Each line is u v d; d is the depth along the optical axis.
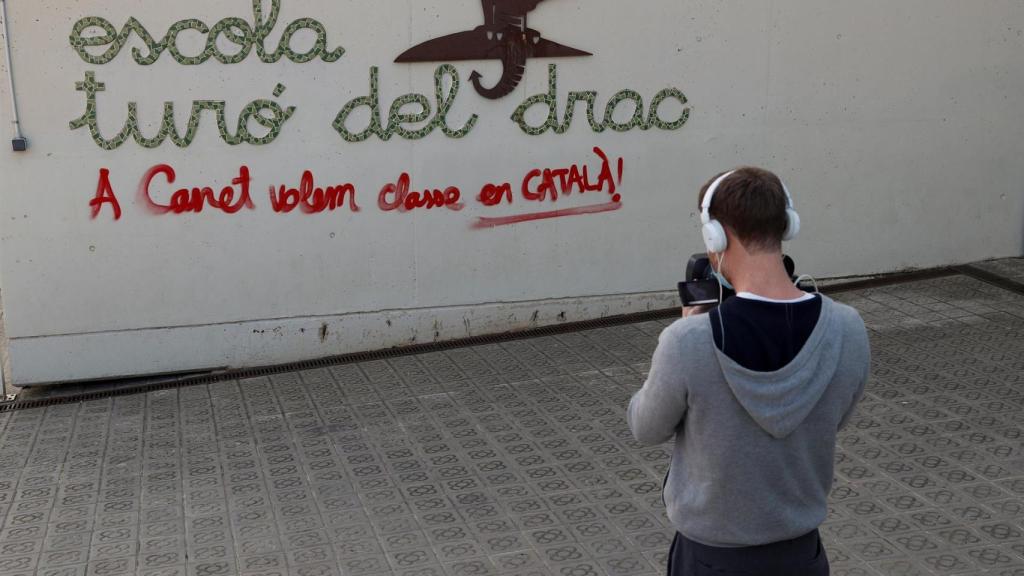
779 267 2.46
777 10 7.36
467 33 6.81
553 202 7.20
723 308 2.41
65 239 6.45
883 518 4.39
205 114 6.51
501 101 6.96
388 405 6.03
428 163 6.92
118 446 5.61
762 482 2.41
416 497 4.82
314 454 5.38
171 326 6.70
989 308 7.26
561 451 5.28
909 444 5.12
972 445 5.08
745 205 2.42
